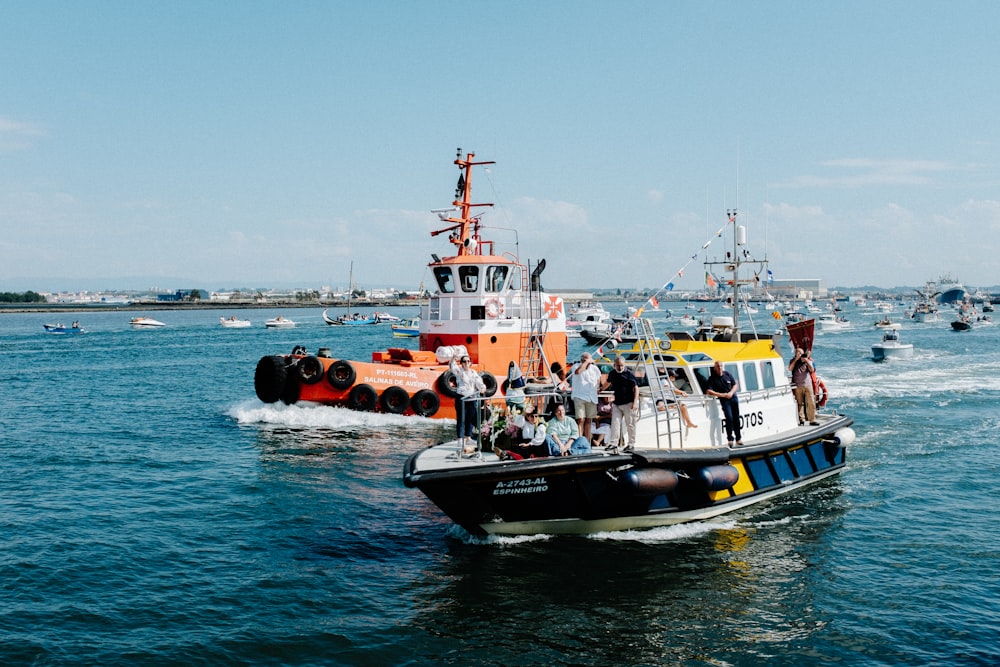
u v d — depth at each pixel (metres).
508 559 12.02
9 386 38.44
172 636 9.50
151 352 65.88
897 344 51.69
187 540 13.18
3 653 8.98
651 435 13.11
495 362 25.38
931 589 11.05
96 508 15.21
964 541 13.08
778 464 15.46
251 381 40.97
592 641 9.46
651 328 13.84
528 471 11.60
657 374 13.36
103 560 12.12
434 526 13.80
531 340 23.86
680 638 9.56
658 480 12.26
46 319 159.50
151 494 16.33
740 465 14.38
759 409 15.63
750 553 12.42
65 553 12.45
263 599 10.62
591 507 12.36
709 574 11.52
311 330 110.81
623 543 12.73
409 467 11.88
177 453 20.61
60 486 17.00
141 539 13.22
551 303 26.45
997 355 52.59
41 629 9.65
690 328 72.38
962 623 9.95
